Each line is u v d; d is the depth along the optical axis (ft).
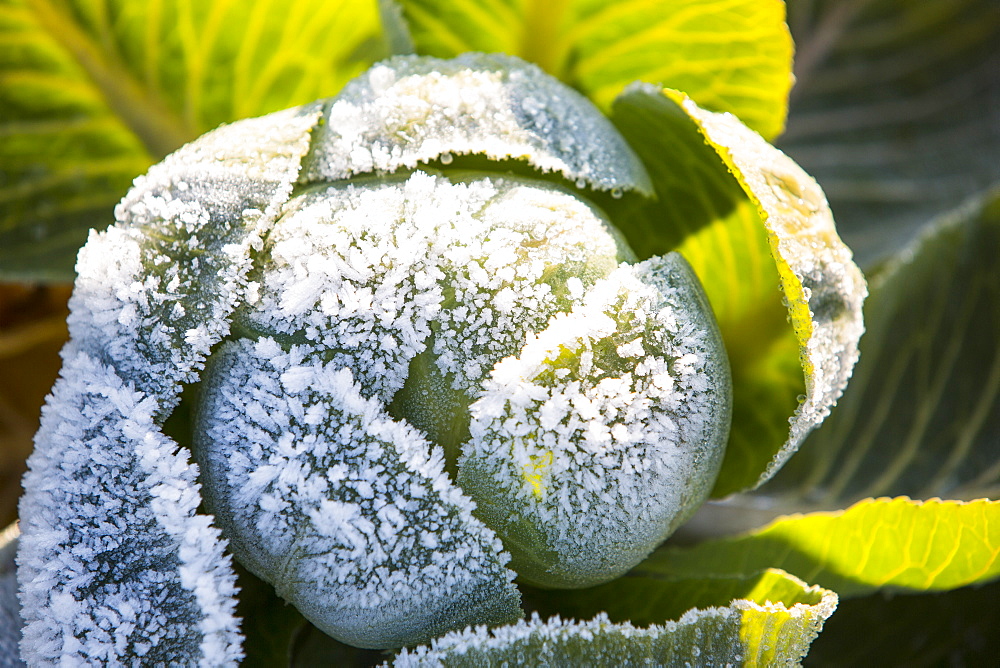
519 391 2.74
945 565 2.94
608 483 2.76
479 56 2.94
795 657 2.77
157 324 2.77
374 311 2.74
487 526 2.77
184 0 3.12
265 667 2.93
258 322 2.76
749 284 3.06
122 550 2.75
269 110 3.26
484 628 2.74
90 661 2.75
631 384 2.76
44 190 3.27
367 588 2.74
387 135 2.81
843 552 2.99
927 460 3.26
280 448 2.73
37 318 3.53
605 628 2.75
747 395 3.10
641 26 3.08
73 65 3.18
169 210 2.79
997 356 3.25
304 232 2.76
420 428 2.75
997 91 3.61
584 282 2.77
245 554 2.77
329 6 3.15
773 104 3.12
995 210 3.28
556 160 2.83
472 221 2.76
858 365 3.34
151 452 2.75
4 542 3.04
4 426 3.50
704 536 3.31
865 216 3.62
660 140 2.97
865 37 3.67
